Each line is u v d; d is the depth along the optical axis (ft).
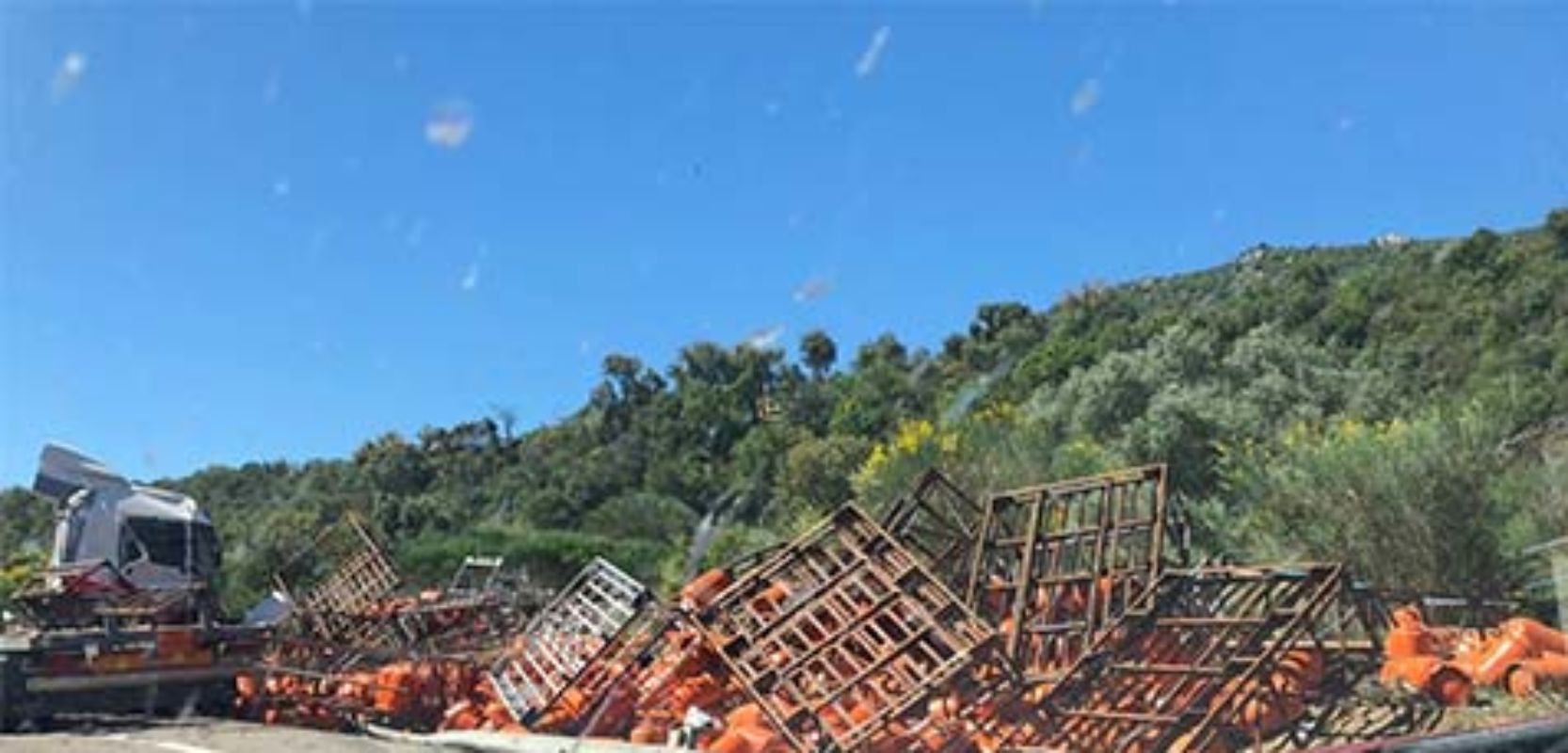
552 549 90.89
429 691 39.19
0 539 52.75
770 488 92.07
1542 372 82.28
